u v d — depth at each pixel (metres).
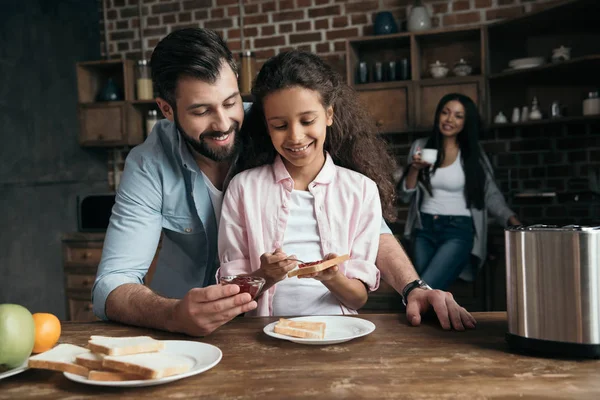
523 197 3.26
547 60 3.37
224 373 0.84
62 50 3.85
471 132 3.03
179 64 1.24
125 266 1.34
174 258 1.63
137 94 3.98
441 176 3.05
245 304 1.03
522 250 0.89
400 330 1.07
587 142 3.36
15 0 3.42
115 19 4.24
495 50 3.46
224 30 4.05
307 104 1.31
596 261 0.84
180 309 1.04
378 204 1.46
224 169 1.54
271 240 1.43
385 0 3.73
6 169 3.32
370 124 1.62
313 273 1.13
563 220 3.41
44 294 3.60
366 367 0.85
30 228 3.49
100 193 3.86
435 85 3.38
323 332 1.00
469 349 0.93
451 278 3.01
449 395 0.73
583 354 0.85
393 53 3.72
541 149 3.47
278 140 1.36
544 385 0.76
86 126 3.99
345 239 1.44
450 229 3.04
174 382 0.80
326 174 1.46
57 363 0.84
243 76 3.74
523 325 0.89
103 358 0.82
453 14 3.59
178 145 1.46
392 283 1.39
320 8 3.86
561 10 2.94
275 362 0.89
